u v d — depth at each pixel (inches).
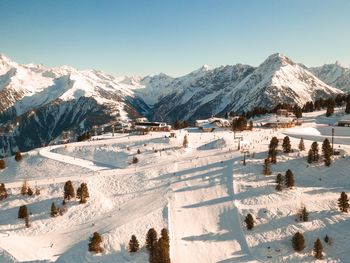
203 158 5007.4
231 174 4357.8
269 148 4753.9
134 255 3102.9
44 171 5280.5
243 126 6796.3
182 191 4101.9
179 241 3230.8
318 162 4505.4
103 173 4879.4
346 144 5324.8
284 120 7647.6
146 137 6520.7
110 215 3799.2
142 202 3969.0
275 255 3061.0
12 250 3161.9
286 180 3988.7
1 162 5644.7
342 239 3198.8
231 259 3031.5
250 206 3700.8
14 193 4490.7
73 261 3070.9
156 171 4694.9
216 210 3690.9
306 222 3415.4
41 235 3612.2
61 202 4153.5
